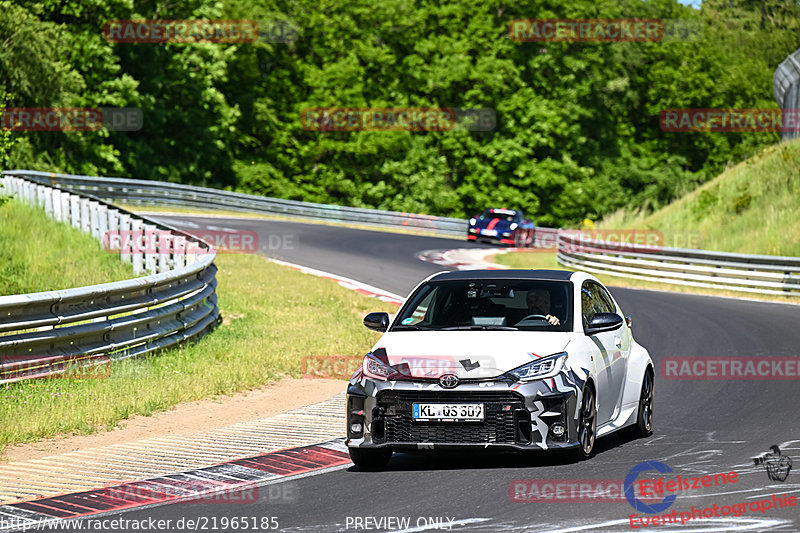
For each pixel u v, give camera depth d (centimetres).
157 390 4197
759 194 12625
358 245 12412
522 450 2755
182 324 5328
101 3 17675
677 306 8012
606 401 3127
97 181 14250
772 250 10925
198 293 5819
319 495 2609
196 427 3719
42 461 3109
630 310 7688
